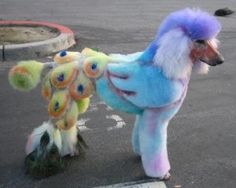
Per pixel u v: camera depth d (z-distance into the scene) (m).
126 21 7.34
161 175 2.82
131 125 3.53
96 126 3.50
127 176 2.89
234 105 3.94
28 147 2.93
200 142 3.30
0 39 5.61
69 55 2.80
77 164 2.99
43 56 5.25
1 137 3.35
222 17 7.90
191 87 4.33
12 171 2.94
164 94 2.59
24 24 6.52
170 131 3.45
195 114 3.74
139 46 5.78
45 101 3.97
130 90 2.63
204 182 2.86
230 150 3.21
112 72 2.67
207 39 2.58
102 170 2.95
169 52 2.54
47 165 2.85
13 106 3.88
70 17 7.61
